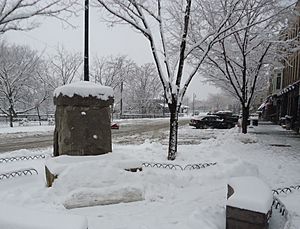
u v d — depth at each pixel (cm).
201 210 489
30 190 599
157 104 6384
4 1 823
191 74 1056
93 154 676
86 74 822
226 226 420
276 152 1266
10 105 3056
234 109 6950
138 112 6184
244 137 1595
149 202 564
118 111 5869
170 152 995
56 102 698
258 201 402
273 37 1522
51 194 557
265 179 775
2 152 1330
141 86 6172
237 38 1520
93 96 680
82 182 575
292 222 470
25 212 251
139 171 665
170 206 545
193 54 1382
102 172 598
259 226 396
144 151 1158
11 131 2370
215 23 1268
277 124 3506
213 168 820
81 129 670
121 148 1261
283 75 3412
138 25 1009
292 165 977
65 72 3481
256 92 2597
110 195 557
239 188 453
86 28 821
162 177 677
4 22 823
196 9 1209
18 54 3262
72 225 226
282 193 648
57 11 871
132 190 576
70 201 530
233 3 1079
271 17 1244
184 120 5009
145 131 2594
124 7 994
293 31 1989
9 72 3088
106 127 700
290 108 2778
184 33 1019
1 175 694
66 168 595
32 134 2164
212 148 1288
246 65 1734
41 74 3597
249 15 1384
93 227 445
